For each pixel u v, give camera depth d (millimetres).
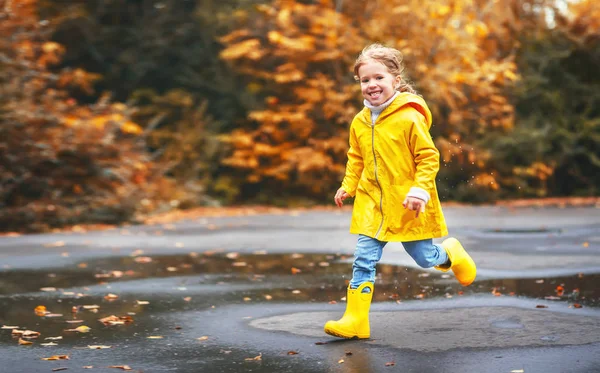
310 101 20859
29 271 7988
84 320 5395
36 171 14250
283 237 11562
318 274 7637
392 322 5168
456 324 5070
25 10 15992
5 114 13789
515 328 4910
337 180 20812
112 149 15062
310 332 4914
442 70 20359
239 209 18969
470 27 20844
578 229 12195
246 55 21312
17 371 4035
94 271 7961
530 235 11281
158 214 16453
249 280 7262
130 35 23344
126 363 4195
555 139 22375
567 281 6867
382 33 20953
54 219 13445
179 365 4141
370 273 4715
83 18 22344
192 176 20203
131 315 5566
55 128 14633
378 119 4621
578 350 4301
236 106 22328
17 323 5297
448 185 21031
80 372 4012
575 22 23438
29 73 15492
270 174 20688
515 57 23406
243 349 4480
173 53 23359
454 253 4977
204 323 5258
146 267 8250
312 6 21578
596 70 23562
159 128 22453
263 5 21844
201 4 23031
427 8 21062
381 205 4656
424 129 4551
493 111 21406
